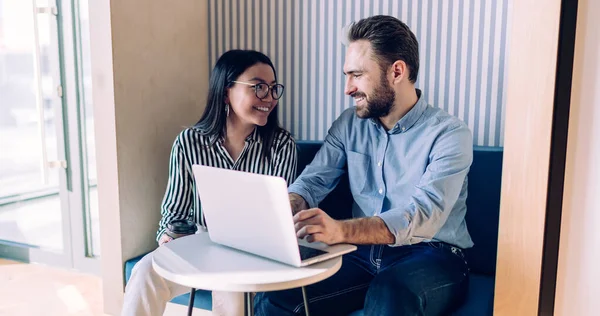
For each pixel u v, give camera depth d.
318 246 1.60
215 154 2.20
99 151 2.50
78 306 2.73
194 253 1.58
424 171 1.98
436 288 1.69
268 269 1.43
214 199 1.57
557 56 1.27
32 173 3.31
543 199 1.32
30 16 3.11
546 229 1.34
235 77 2.14
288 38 2.79
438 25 2.45
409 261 1.83
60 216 3.28
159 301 1.88
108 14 2.36
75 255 3.24
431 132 1.96
